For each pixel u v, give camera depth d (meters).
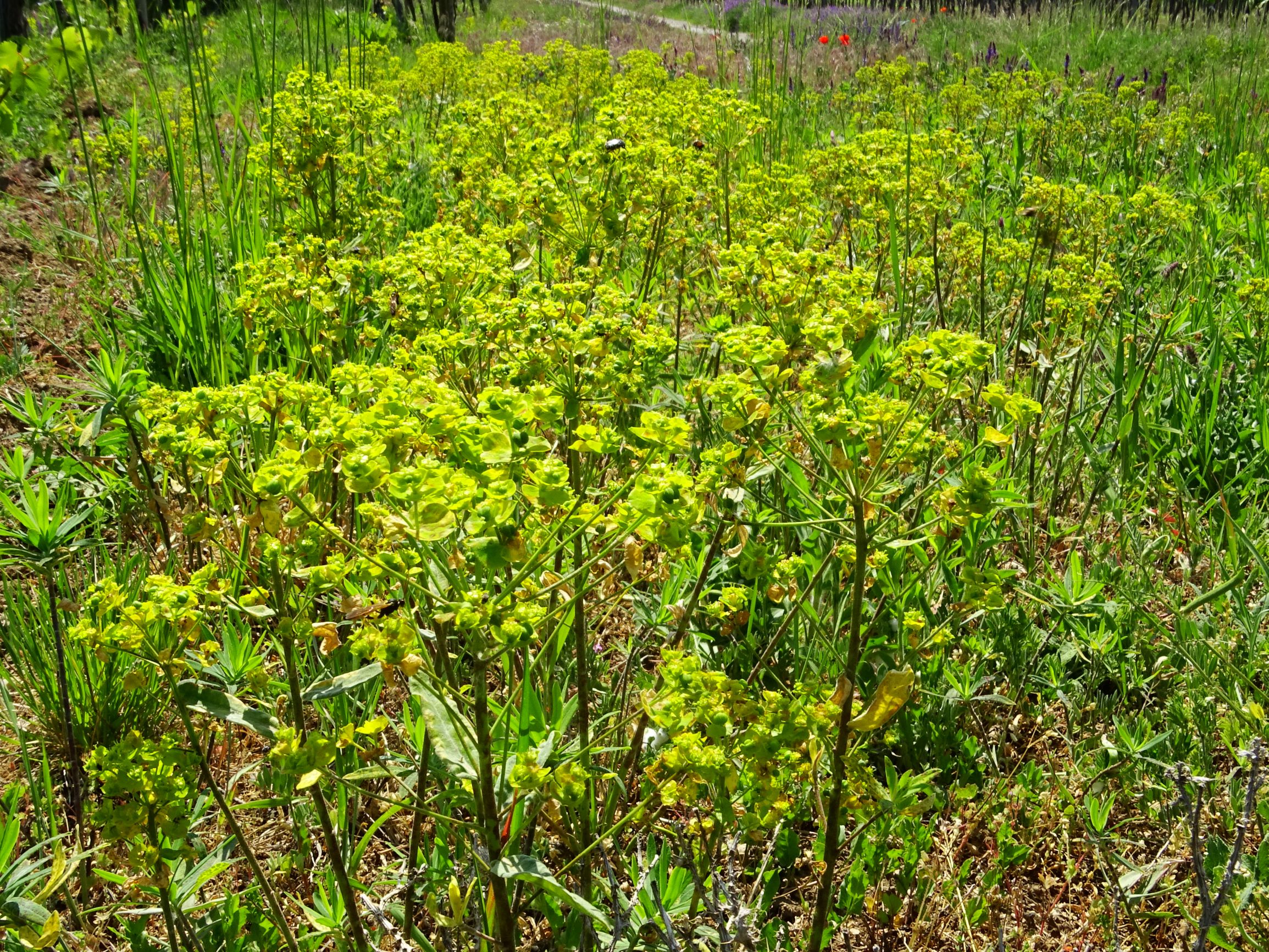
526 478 1.83
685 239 3.92
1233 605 3.15
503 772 1.78
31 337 4.84
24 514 2.54
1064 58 11.76
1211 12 13.08
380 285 4.61
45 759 2.42
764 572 2.36
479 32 14.08
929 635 2.79
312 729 2.56
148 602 1.75
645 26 13.70
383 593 2.25
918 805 2.11
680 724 1.77
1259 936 2.28
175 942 1.88
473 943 2.19
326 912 2.11
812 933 2.15
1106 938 2.40
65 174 6.30
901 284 4.23
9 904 1.75
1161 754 2.71
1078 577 3.05
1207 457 4.04
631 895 2.24
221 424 2.47
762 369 2.13
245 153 5.43
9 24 5.99
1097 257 4.45
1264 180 5.99
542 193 3.53
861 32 12.75
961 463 3.43
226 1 10.25
